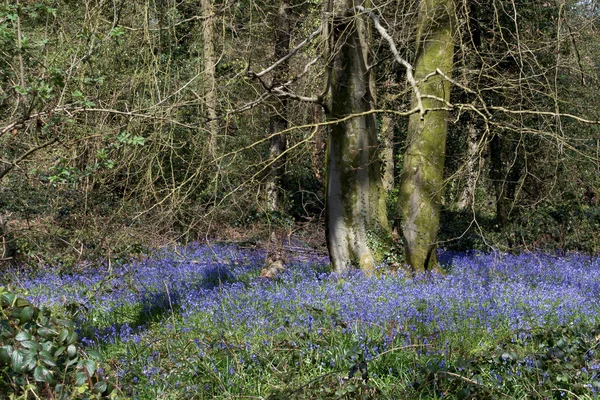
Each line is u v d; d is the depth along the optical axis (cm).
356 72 1057
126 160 1023
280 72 1424
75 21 955
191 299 925
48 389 428
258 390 581
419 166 1112
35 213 1295
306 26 1496
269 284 1046
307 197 2031
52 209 1235
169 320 851
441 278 1052
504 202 1759
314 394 542
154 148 1033
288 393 545
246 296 911
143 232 1270
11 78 736
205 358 635
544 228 1697
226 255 1434
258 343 682
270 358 626
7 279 1156
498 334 735
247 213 1644
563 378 552
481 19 1382
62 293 1076
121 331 805
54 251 1289
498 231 1780
